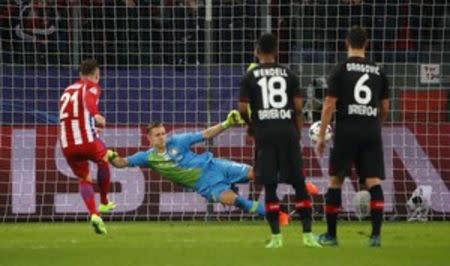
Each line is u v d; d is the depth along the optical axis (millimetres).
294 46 44438
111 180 42281
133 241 33125
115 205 40000
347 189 42125
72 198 42438
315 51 44188
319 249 28156
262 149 28156
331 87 28203
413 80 43688
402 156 42750
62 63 46000
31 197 42406
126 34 44938
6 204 42281
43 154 42531
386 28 44562
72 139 36031
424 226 39938
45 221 42281
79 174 36250
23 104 43469
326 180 42156
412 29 45281
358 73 28234
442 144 42875
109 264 24906
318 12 45438
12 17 45406
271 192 28422
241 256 26438
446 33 45844
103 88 43281
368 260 25469
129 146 42625
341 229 38031
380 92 28703
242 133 42250
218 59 45250
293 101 28328
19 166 42469
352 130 28250
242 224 40719
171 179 38625
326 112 28328
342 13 45781
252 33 45188
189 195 42469
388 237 34812
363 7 45688
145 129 42656
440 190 42719
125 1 46219
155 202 42438
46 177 42500
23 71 43594
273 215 28594
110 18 45344
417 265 24531
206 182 38312
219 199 38188
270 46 28297
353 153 28594
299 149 28406
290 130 28156
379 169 28703
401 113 43031
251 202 38219
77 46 45188
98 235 35812
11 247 30484
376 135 28469
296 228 38594
